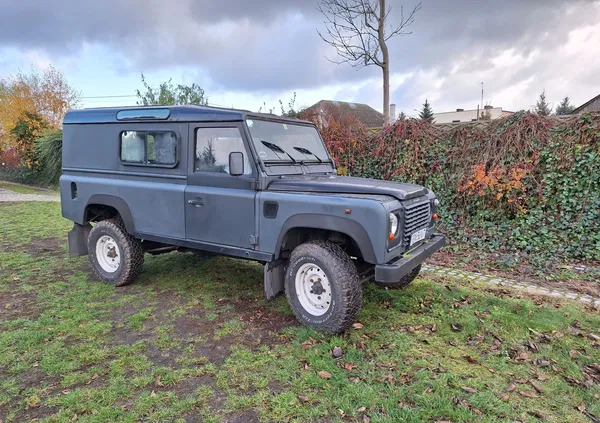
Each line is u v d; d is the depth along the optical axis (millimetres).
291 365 3145
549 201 6711
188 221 4340
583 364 3211
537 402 2725
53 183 18922
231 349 3422
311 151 4785
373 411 2604
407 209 3574
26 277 5410
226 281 5195
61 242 7512
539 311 4156
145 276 5426
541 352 3377
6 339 3592
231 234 4074
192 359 3262
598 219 6234
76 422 2529
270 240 3824
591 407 2666
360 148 8867
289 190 3801
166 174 4488
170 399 2746
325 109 11164
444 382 2910
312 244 3676
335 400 2709
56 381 2988
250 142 3895
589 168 6363
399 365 3150
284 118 4570
